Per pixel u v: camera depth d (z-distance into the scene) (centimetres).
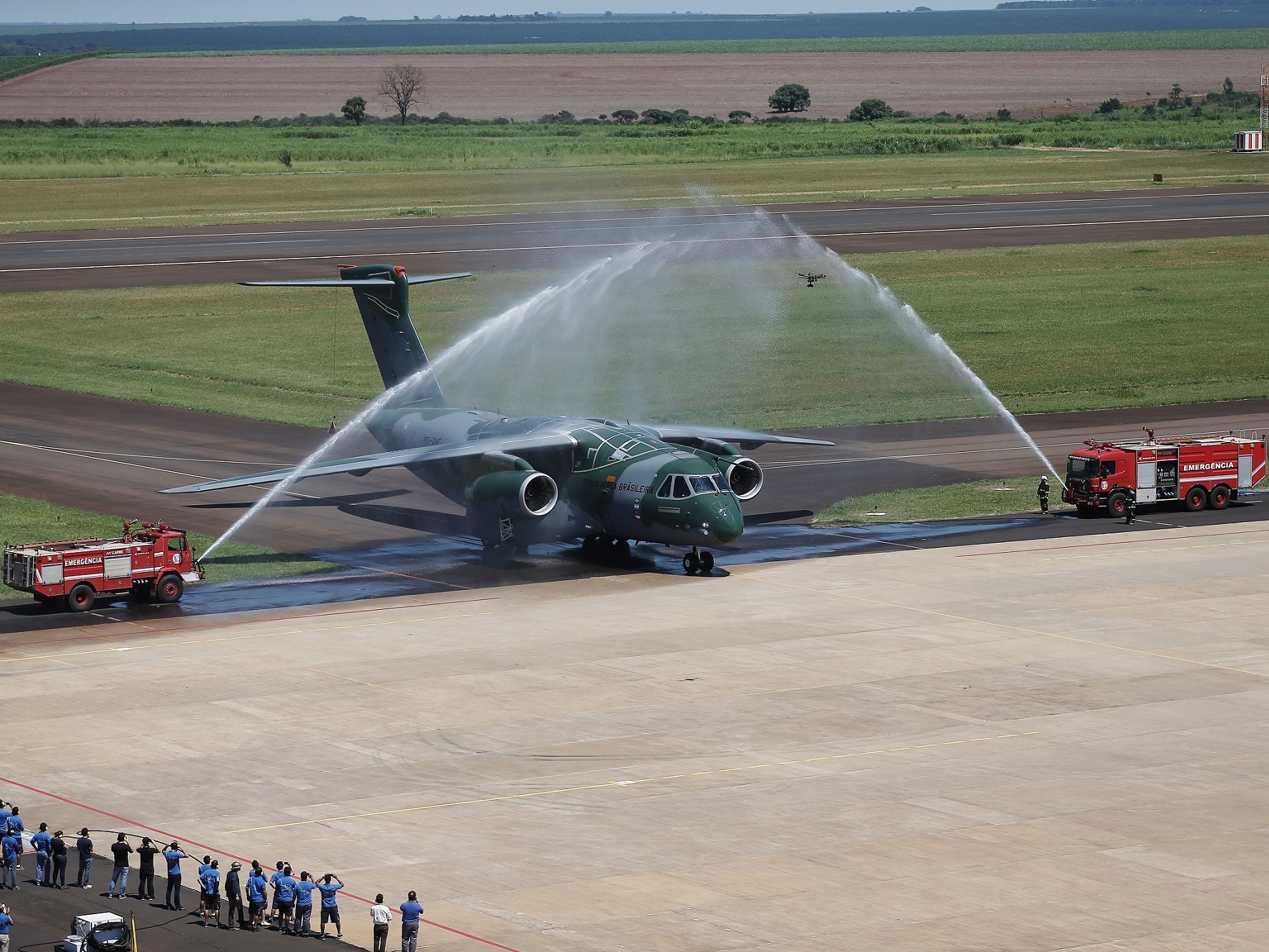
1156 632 7975
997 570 9231
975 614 8294
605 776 6019
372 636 7944
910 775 6031
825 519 10569
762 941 4644
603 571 9306
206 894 4888
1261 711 6788
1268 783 5941
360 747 6331
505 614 8356
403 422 10550
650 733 6494
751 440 10669
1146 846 5347
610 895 4978
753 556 9625
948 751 6291
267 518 10575
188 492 9138
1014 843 5369
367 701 6900
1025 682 7181
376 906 4628
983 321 18562
